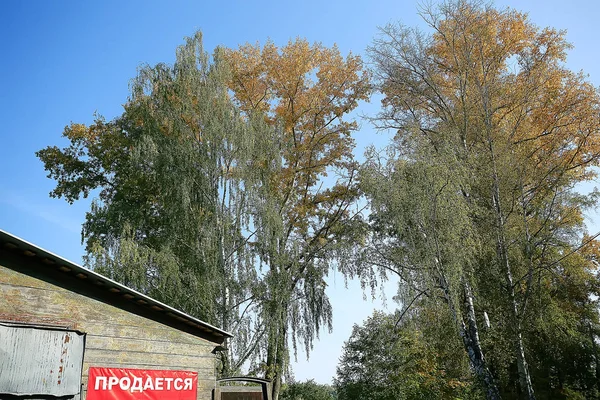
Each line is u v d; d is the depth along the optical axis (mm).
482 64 20875
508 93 20703
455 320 15945
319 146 26031
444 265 16156
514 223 17547
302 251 22266
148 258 18750
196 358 11156
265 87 25875
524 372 15836
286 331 20594
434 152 18531
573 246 19438
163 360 10586
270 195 21125
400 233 16984
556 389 23609
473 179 18109
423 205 16672
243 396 11758
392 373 23047
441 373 20281
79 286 9711
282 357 19672
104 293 10055
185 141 20500
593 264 23547
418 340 19516
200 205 20047
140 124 22266
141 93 21141
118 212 20828
